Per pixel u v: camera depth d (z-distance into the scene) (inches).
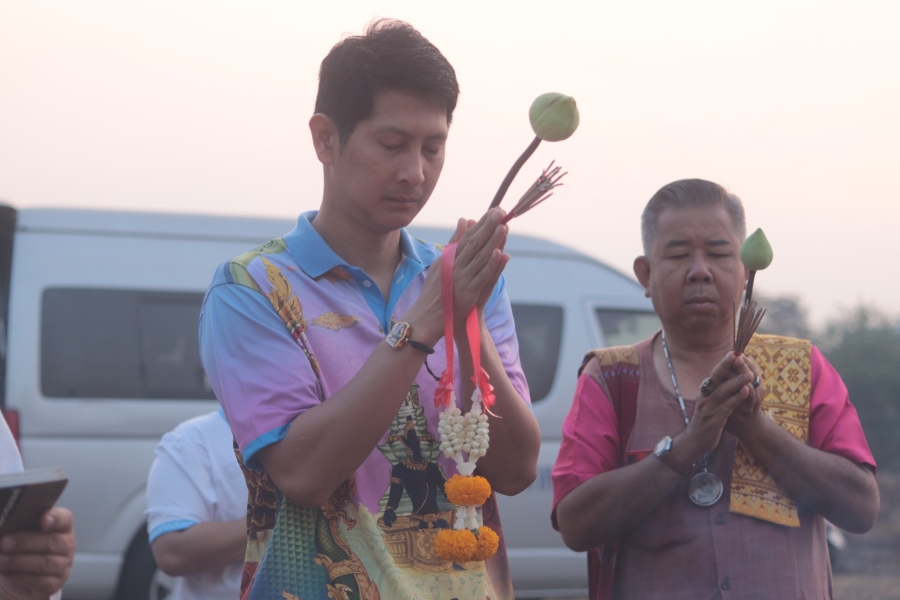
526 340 277.9
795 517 104.7
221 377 89.0
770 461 104.0
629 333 290.0
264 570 86.6
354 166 88.4
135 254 261.0
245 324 89.1
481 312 88.8
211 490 134.0
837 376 113.4
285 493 84.8
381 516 88.5
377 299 94.3
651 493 102.9
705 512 105.3
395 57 86.4
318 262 92.3
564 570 264.7
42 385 246.1
